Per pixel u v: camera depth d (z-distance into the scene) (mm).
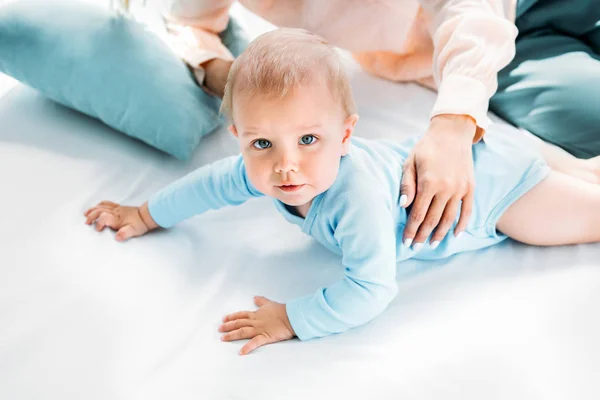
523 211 926
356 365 734
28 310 769
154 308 815
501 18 1030
